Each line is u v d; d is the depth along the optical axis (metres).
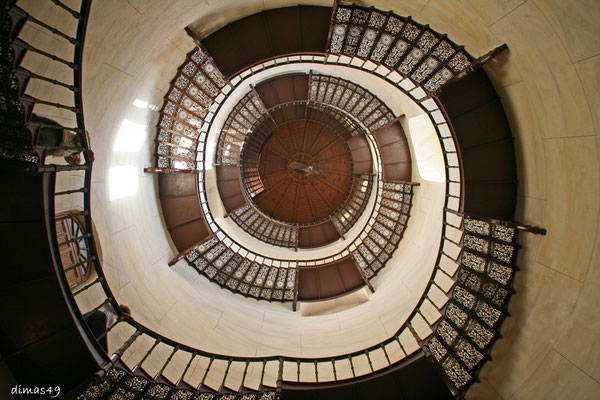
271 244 13.80
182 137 9.06
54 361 4.66
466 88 6.21
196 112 8.62
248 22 7.48
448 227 8.49
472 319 6.27
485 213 6.34
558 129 4.93
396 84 7.98
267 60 7.62
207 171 11.74
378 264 11.62
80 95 4.42
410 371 6.20
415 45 6.36
